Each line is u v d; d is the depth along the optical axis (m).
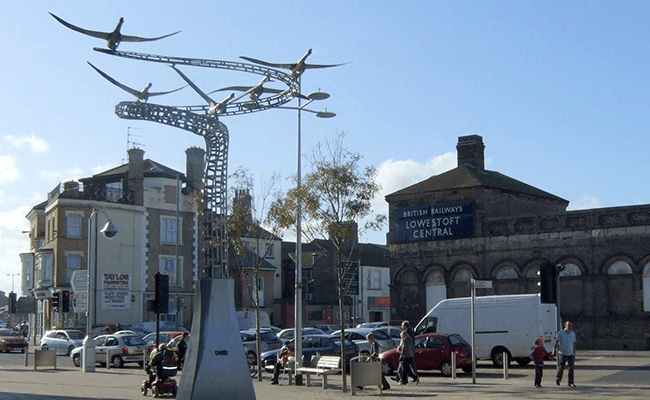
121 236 66.62
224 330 21.61
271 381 31.33
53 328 64.62
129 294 66.25
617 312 46.88
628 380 29.39
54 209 66.50
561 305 48.69
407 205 54.81
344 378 26.56
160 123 24.80
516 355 37.34
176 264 63.72
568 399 22.55
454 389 26.50
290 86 25.56
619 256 47.09
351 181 31.38
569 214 48.91
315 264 79.31
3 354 59.31
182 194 70.88
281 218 32.22
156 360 26.44
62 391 28.17
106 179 71.06
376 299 83.50
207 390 21.06
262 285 75.31
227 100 24.45
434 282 53.38
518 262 50.25
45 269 66.94
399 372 29.12
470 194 52.28
